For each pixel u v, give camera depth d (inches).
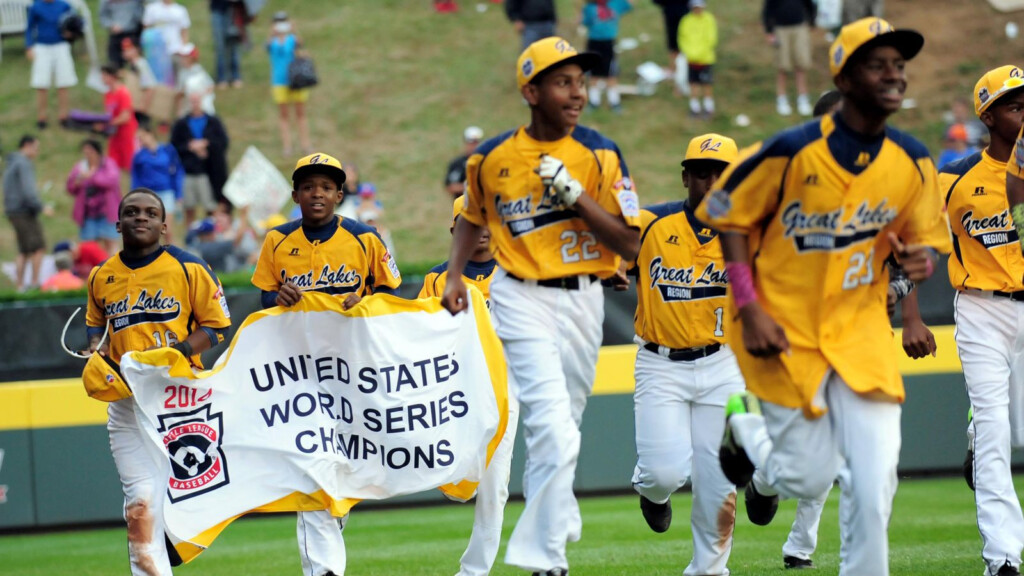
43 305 1603.1
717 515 893.2
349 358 984.3
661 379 925.2
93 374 949.2
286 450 971.9
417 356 984.9
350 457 989.8
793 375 661.9
